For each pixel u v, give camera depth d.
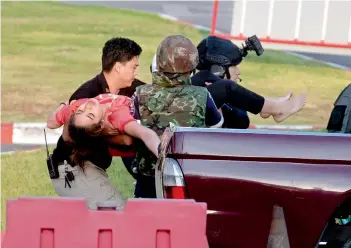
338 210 10.30
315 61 35.03
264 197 9.73
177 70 11.46
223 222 9.73
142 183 11.70
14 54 32.81
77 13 38.91
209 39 14.28
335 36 29.47
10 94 28.08
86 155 11.60
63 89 29.11
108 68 12.77
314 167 9.80
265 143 9.81
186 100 11.51
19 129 22.88
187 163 9.74
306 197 9.74
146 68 31.23
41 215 8.74
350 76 33.19
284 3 29.42
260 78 32.06
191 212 8.78
